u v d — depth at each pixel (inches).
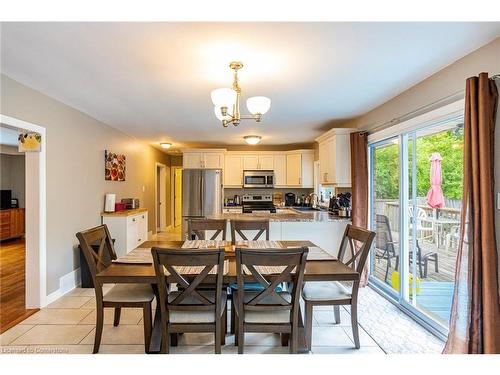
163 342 78.4
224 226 130.3
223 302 95.4
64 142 138.3
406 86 115.5
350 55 87.7
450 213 105.0
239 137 235.5
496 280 71.0
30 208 121.0
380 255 151.0
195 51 85.2
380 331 104.4
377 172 154.6
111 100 133.3
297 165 266.1
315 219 155.9
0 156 279.9
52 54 87.1
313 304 92.1
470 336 74.0
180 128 198.4
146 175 267.0
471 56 85.7
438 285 110.4
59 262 134.1
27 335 99.6
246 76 105.0
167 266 74.2
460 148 100.3
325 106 144.9
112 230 175.9
